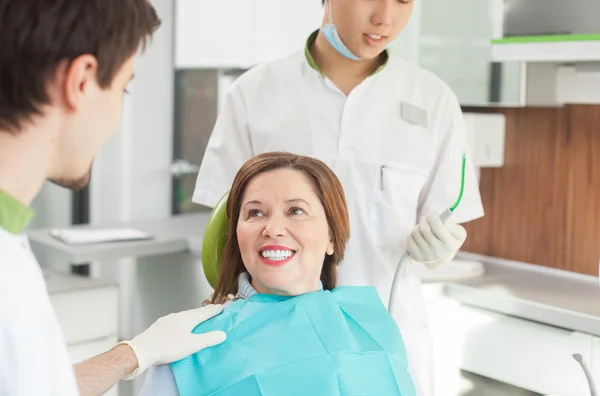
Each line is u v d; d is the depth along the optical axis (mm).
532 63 2420
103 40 858
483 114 2619
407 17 1737
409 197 1845
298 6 3172
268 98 1883
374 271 1823
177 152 4359
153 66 4176
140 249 2947
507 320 2191
